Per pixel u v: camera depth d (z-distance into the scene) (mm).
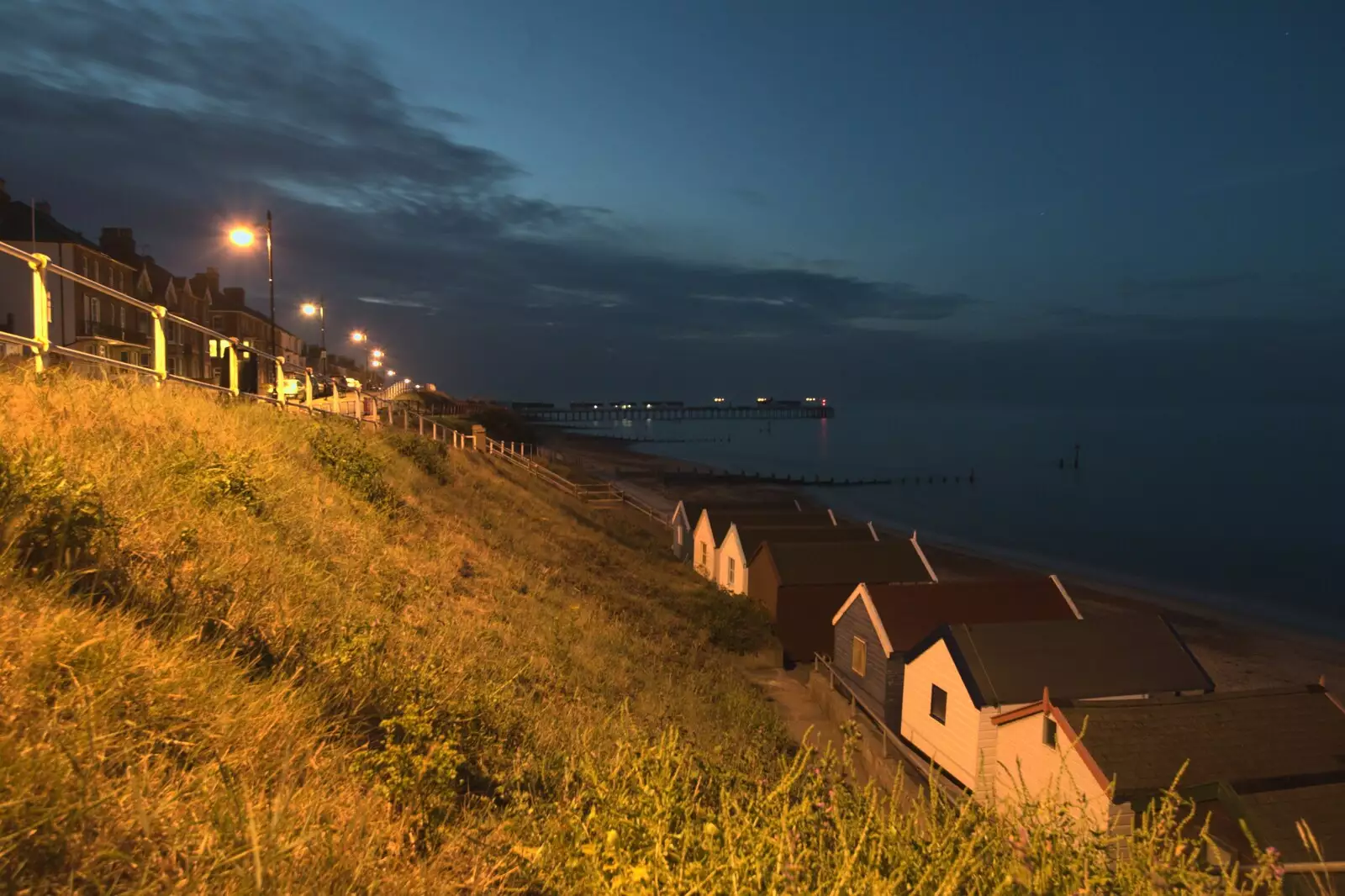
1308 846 3773
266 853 2902
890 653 20453
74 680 3463
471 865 3961
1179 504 95625
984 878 3676
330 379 26078
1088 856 3795
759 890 3377
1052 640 18266
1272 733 13953
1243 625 41750
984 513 87125
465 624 10383
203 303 67000
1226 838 11047
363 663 6227
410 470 20000
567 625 13914
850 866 3377
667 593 25422
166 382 12641
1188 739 13719
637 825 3922
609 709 10094
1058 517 84375
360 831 3625
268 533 8469
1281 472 137000
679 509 40719
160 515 6723
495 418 112625
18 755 2859
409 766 4508
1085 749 13414
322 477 13367
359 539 11227
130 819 2893
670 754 4746
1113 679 17406
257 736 3979
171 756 3568
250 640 5520
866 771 15062
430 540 14414
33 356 9273
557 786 5656
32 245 43000
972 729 17016
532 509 28922
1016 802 4664
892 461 159875
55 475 5320
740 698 15344
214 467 8648
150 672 3990
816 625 26484
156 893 2631
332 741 4688
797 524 35094
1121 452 185125
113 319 49312
